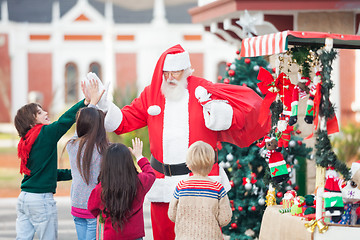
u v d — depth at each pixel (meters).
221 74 43.88
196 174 5.33
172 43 44.12
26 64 44.03
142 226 5.24
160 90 6.57
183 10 45.19
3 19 43.88
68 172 6.34
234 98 6.53
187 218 5.18
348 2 10.37
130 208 5.07
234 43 13.70
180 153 6.38
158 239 6.63
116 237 5.07
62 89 43.41
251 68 8.27
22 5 45.34
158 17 44.22
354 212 5.64
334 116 5.62
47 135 5.73
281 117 6.23
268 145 6.22
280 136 6.24
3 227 9.99
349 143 16.12
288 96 6.27
